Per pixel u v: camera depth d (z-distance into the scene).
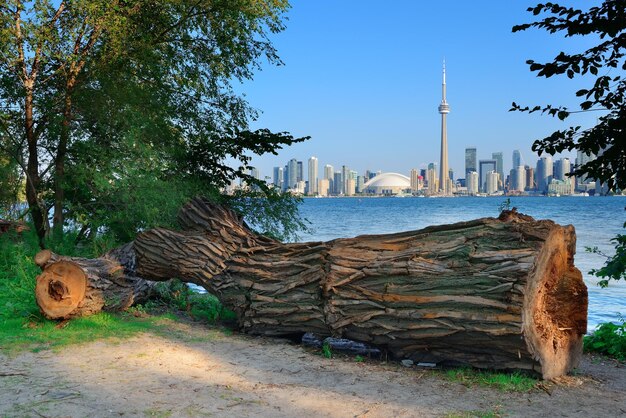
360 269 5.99
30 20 12.54
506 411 4.42
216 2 15.07
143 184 12.93
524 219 5.66
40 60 13.28
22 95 13.53
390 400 4.64
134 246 7.87
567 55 6.47
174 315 8.21
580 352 5.70
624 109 6.54
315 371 5.52
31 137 13.99
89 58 13.38
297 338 6.95
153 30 15.03
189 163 15.53
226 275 7.26
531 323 5.07
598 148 6.74
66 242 12.81
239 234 7.54
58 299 7.13
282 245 7.03
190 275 7.59
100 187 13.05
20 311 7.51
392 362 5.94
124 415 4.15
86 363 5.55
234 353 6.15
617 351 6.77
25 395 4.56
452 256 5.49
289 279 6.63
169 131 14.99
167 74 15.67
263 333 6.94
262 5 15.72
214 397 4.61
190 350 6.20
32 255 11.38
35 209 14.35
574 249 5.60
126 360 5.69
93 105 13.59
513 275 5.08
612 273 7.22
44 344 6.27
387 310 5.70
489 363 5.36
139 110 14.20
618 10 6.09
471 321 5.20
